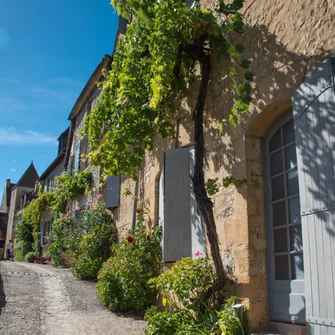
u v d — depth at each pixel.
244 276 4.07
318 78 3.21
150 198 6.76
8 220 40.75
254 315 3.92
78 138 14.77
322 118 3.13
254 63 4.36
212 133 5.05
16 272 8.73
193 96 5.57
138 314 5.57
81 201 12.94
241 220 4.24
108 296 5.77
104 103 6.78
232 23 4.49
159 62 4.75
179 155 5.73
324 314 2.91
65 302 6.01
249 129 4.36
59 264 12.19
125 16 5.37
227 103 4.82
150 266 6.01
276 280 3.98
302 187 3.30
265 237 4.20
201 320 4.07
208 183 4.39
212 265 4.65
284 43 3.93
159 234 6.17
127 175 8.34
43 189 24.28
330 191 2.98
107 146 6.43
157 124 5.98
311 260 3.11
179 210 5.55
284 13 4.00
